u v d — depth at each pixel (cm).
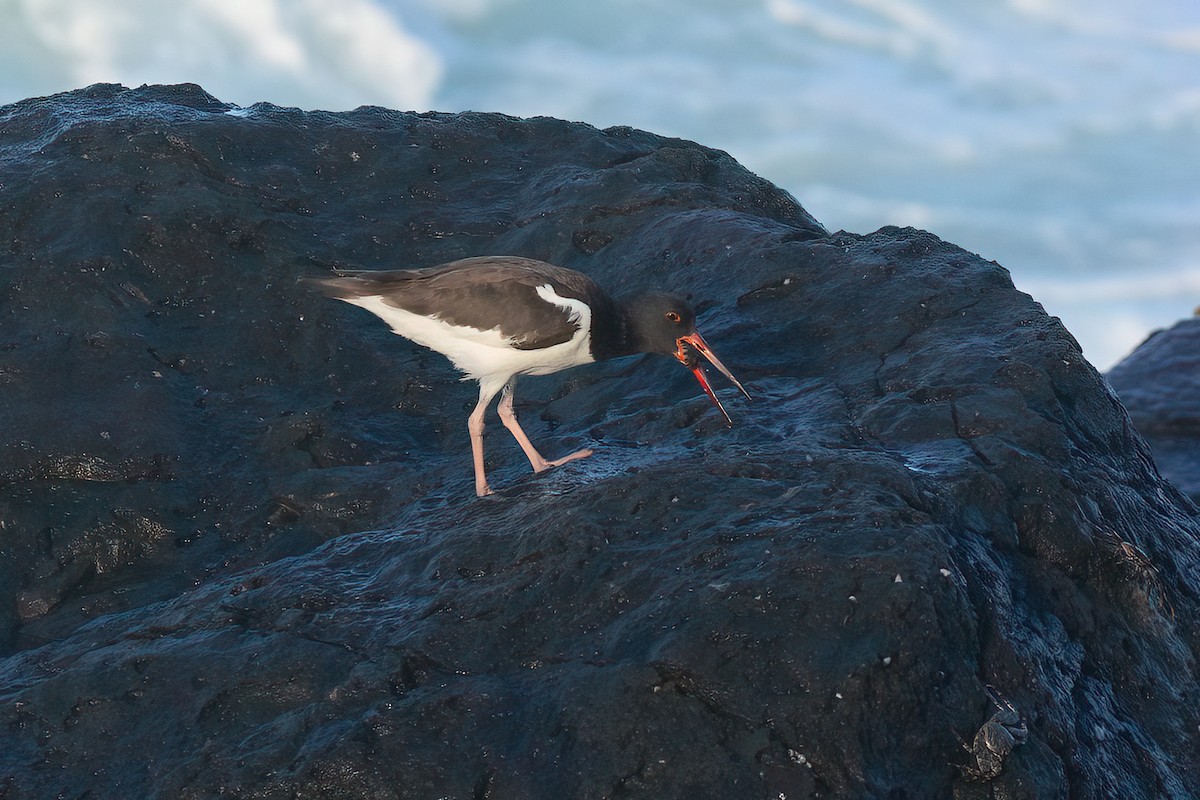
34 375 1258
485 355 1066
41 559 1130
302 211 1513
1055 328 1161
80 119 1556
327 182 1562
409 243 1509
